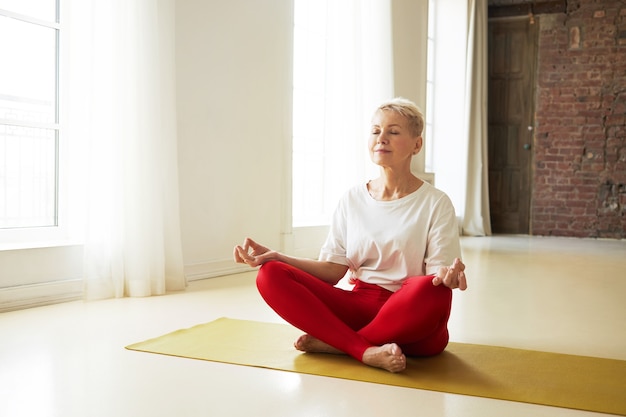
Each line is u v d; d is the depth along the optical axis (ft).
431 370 6.52
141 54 10.94
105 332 8.13
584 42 29.94
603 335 8.69
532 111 30.89
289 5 15.96
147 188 10.97
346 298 6.98
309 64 18.76
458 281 6.02
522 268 16.66
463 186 29.50
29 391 5.69
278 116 15.64
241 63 14.21
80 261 10.71
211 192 13.42
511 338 8.37
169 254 11.64
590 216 29.96
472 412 5.31
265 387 5.88
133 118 10.83
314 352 7.09
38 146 10.77
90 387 5.83
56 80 11.02
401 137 6.71
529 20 30.68
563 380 6.28
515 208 31.30
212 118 13.35
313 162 19.11
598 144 29.84
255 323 8.67
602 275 15.53
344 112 19.11
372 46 19.95
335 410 5.29
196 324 8.68
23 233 10.46
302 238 17.26
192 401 5.46
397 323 6.41
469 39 29.12
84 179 10.36
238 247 6.87
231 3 13.82
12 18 10.30
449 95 29.66
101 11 10.57
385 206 6.93
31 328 8.32
